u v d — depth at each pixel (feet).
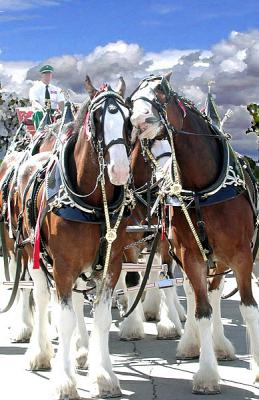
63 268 17.94
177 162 19.12
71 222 17.74
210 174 19.03
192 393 18.60
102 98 17.21
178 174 19.11
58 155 18.94
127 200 18.61
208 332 18.90
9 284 24.86
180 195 18.84
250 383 19.36
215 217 18.84
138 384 19.60
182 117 19.16
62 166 18.21
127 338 25.77
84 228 17.83
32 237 19.83
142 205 24.97
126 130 17.17
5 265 26.27
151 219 23.97
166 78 19.25
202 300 19.06
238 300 34.30
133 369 21.29
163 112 18.29
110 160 16.55
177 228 19.43
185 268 19.34
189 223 18.72
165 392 18.76
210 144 19.42
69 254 17.88
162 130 18.19
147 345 24.88
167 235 20.74
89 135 17.53
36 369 21.13
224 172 19.06
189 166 19.01
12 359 22.79
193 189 19.04
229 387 19.03
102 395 18.19
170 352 23.62
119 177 16.37
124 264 24.79
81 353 21.38
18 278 22.72
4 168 27.58
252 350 19.19
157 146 19.61
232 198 18.90
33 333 21.70
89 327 27.76
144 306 29.84
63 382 17.88
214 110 21.39
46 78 31.32
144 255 29.12
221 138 19.69
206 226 18.85
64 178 18.06
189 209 18.90
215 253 19.29
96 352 18.67
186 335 22.62
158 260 27.22
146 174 24.40
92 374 18.53
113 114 16.89
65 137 19.36
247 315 18.95
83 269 18.29
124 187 18.24
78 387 19.24
